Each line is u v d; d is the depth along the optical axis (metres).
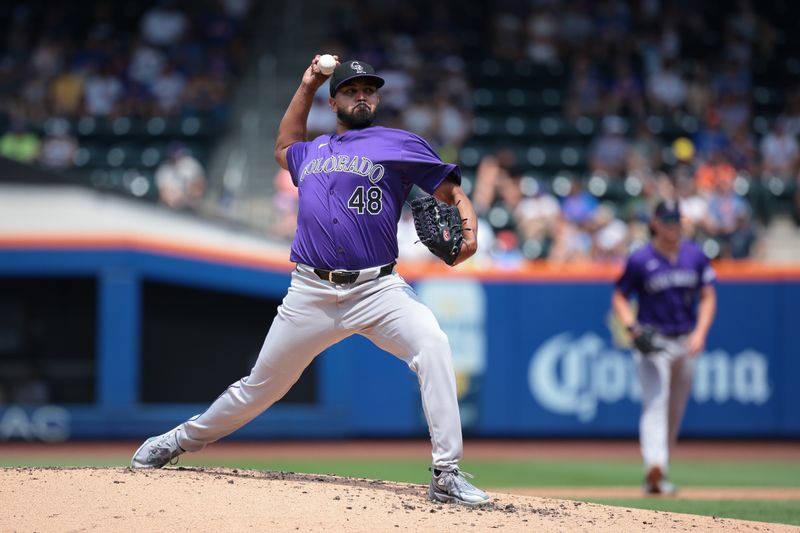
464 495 17.28
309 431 46.72
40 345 47.28
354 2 69.25
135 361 44.19
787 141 60.59
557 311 47.09
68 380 47.44
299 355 18.06
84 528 15.16
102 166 59.00
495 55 68.94
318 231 17.64
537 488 31.70
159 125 61.53
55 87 63.34
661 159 59.28
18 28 68.25
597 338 47.03
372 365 47.09
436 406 17.34
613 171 59.06
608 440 47.19
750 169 60.31
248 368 48.28
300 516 15.88
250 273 45.91
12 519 15.55
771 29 70.44
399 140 17.69
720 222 52.56
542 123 64.12
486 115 65.50
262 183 56.38
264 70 62.00
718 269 47.12
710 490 30.62
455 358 46.75
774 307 46.88
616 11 69.00
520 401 46.91
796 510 23.59
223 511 16.02
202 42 66.06
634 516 18.17
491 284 47.06
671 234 28.66
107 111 62.69
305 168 18.03
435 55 67.00
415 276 46.72
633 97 64.50
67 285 47.22
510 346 46.97
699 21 69.62
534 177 58.94
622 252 50.91
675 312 28.88
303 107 18.91
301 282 17.84
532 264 51.28
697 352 28.89
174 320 48.00
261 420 46.53
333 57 18.41
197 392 48.00
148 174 58.56
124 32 69.31
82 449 42.47
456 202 17.81
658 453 28.34
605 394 47.00
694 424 47.09
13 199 45.78
